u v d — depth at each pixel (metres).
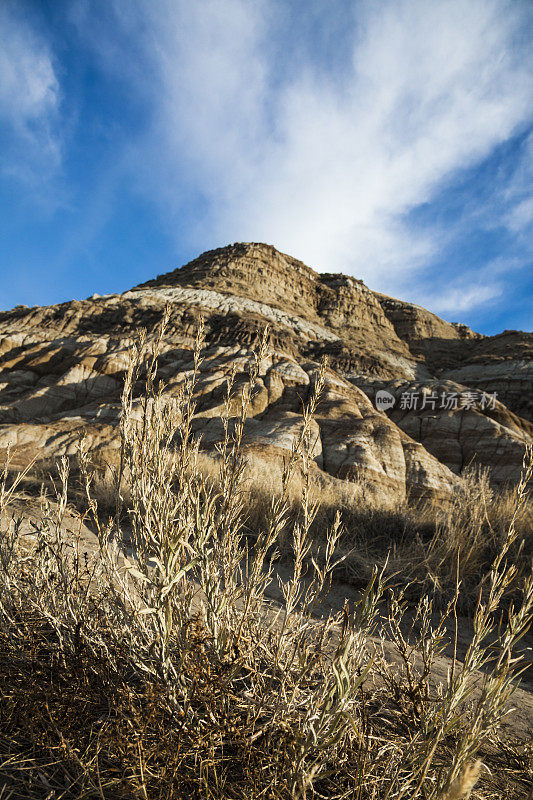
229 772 1.20
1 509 1.73
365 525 6.95
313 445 1.51
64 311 33.69
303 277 64.94
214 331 29.95
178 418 1.53
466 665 1.06
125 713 1.27
